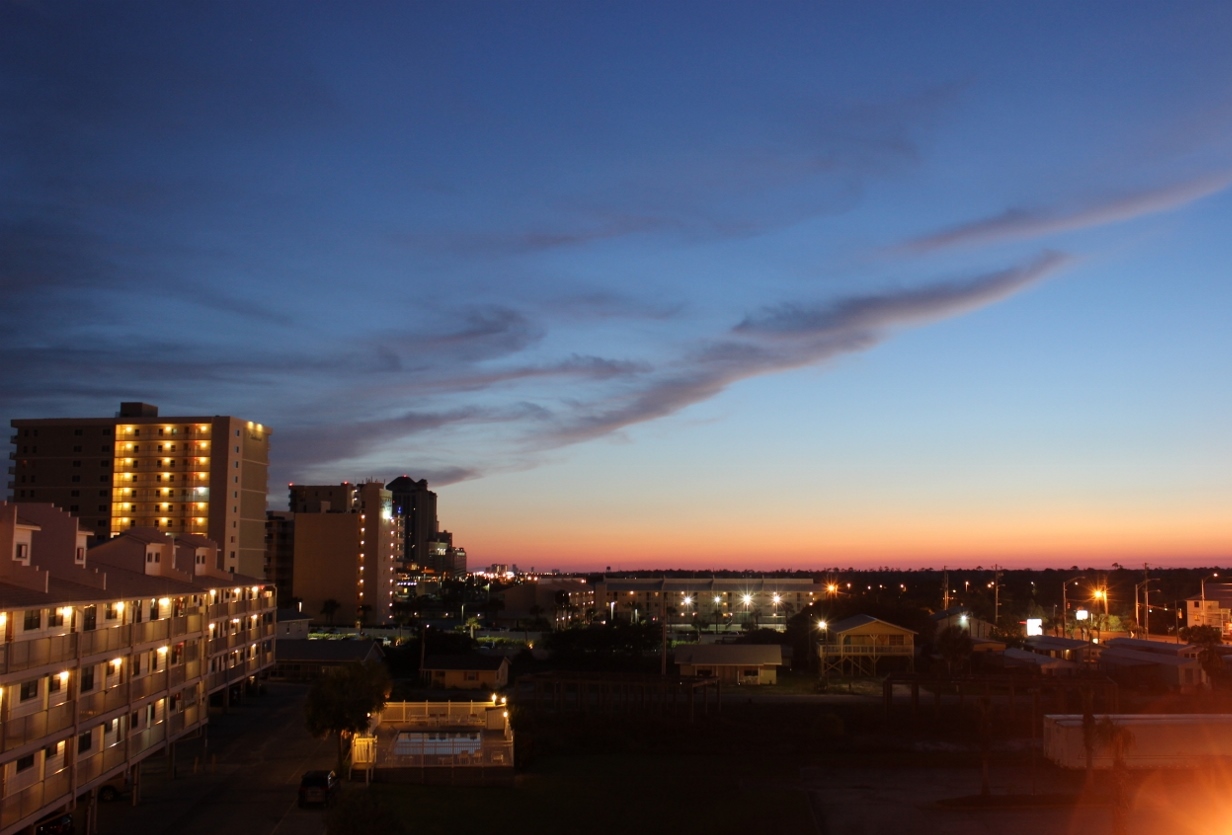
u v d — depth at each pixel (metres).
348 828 42.16
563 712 94.44
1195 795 68.62
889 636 124.31
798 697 105.19
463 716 78.12
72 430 167.12
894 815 64.06
